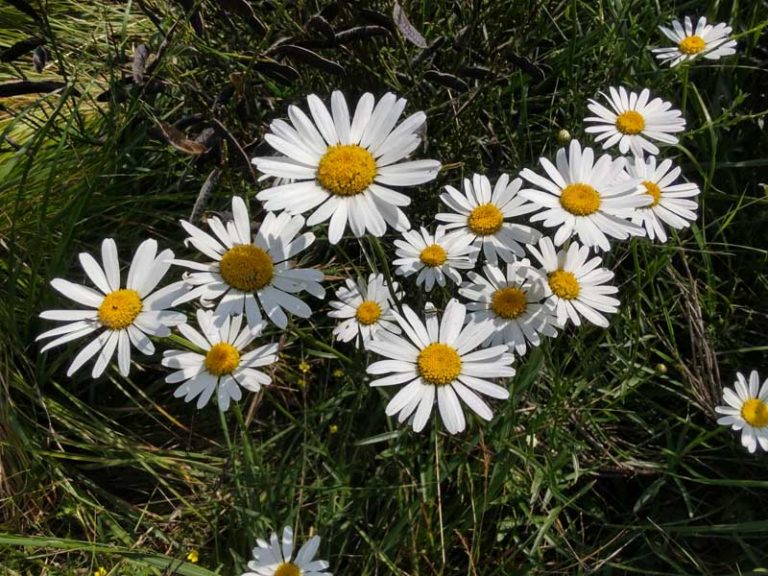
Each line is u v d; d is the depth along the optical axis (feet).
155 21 1.24
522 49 1.44
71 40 1.75
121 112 1.30
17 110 1.61
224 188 1.35
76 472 1.25
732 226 1.40
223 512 1.18
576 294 1.03
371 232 0.78
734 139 1.46
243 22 1.31
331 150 0.80
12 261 1.24
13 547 1.20
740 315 1.34
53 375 1.33
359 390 1.19
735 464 1.21
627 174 1.03
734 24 1.45
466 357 0.91
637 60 1.44
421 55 1.25
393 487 1.08
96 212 1.38
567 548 1.16
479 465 1.14
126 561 1.16
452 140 1.34
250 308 0.86
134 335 0.88
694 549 1.18
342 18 1.26
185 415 1.31
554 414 1.15
